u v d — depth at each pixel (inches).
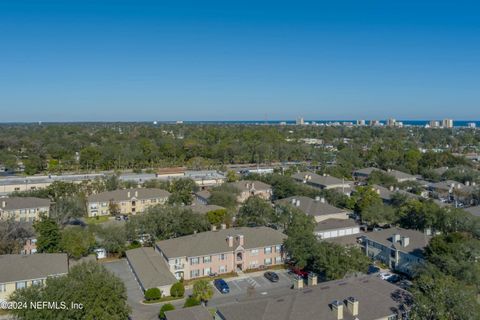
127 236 3147.1
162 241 2896.2
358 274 2411.4
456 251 2333.9
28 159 7362.2
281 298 1855.3
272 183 5054.1
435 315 1690.5
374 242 3058.6
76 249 2878.9
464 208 3777.1
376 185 5118.1
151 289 2363.4
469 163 7017.7
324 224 3516.2
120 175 6156.5
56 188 4594.0
